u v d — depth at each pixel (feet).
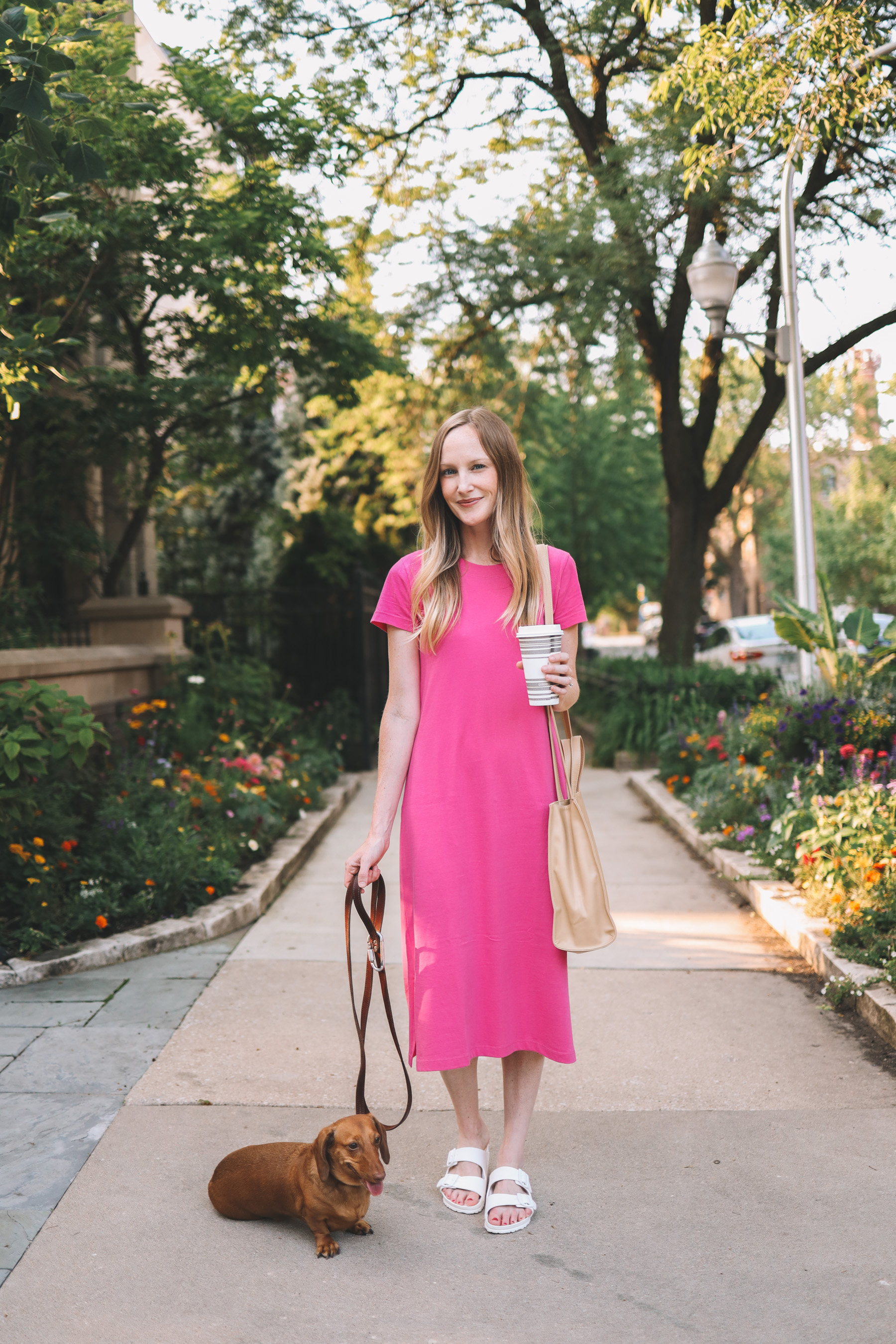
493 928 9.65
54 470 35.73
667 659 48.03
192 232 30.94
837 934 16.52
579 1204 9.93
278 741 36.01
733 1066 13.17
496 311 45.03
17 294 28.60
